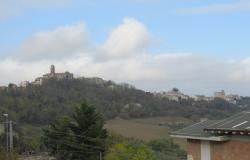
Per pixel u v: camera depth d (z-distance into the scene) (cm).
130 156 5688
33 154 6981
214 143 1962
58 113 7231
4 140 6062
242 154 1841
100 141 6122
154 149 6297
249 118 2012
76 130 6209
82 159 6153
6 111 6806
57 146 6438
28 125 7100
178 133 2112
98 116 6262
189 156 2081
